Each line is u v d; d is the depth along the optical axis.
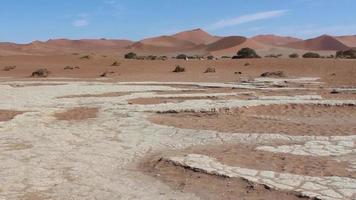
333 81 29.70
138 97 20.50
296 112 16.31
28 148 10.26
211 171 8.16
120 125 13.23
